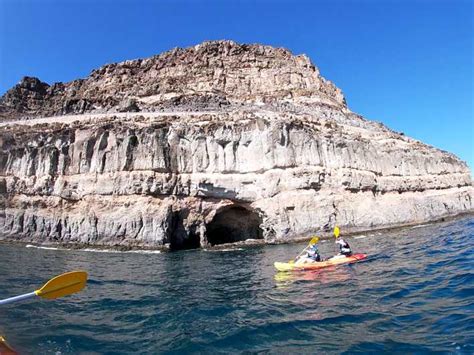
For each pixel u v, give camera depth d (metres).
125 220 33.44
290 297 12.60
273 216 34.28
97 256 27.80
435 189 45.88
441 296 10.95
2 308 12.03
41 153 37.75
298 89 61.34
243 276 17.53
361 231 35.66
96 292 14.44
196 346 8.60
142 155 34.97
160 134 35.44
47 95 68.62
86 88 69.44
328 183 35.75
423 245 22.97
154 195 34.38
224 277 17.52
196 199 35.59
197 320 10.55
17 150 38.66
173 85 62.97
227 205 36.38
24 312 11.58
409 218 39.94
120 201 34.31
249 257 25.34
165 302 12.70
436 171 46.97
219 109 49.91
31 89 67.62
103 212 34.31
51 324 10.39
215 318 10.67
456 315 9.20
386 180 40.56
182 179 35.28
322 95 60.81
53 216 35.62
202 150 36.12
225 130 36.69
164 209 33.81
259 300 12.50
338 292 12.73
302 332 9.09
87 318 10.95
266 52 69.75
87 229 34.09
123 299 13.21
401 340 8.11
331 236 34.00
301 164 35.34
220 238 40.66
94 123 39.06
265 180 35.41
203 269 20.50
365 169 39.00
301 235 33.53
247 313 11.02
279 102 57.09
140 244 32.84
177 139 35.97
